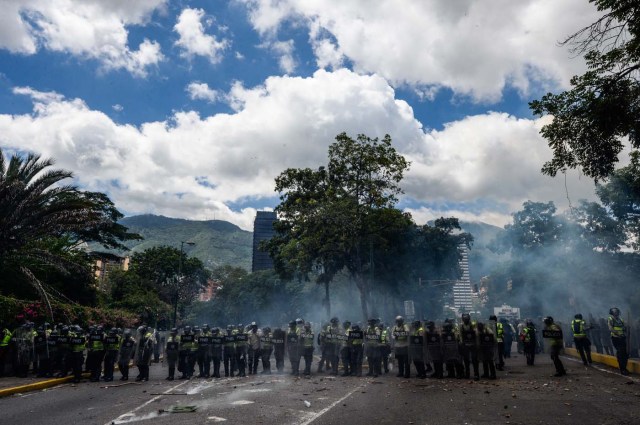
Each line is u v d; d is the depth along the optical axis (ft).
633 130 31.12
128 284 159.53
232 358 51.90
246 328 55.42
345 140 110.52
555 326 43.47
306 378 47.32
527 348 55.52
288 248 122.01
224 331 53.83
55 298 73.46
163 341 87.76
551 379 40.73
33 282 62.54
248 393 36.65
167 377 51.88
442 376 44.96
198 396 35.76
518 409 27.55
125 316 88.79
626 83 29.96
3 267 66.13
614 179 120.98
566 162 34.60
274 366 65.26
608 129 31.22
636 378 39.52
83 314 72.54
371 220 111.04
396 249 160.15
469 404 29.66
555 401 29.78
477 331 43.65
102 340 49.73
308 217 115.14
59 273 82.53
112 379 49.67
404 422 24.91
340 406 30.14
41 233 64.64
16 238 62.54
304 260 123.34
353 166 111.45
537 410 27.09
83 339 50.21
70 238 90.63
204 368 53.42
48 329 51.57
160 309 163.84
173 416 27.55
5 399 36.60
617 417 24.61
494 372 42.96
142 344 49.26
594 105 31.01
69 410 30.81
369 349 49.01
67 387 43.83
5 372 49.70
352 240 113.50
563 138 33.81
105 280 161.58
